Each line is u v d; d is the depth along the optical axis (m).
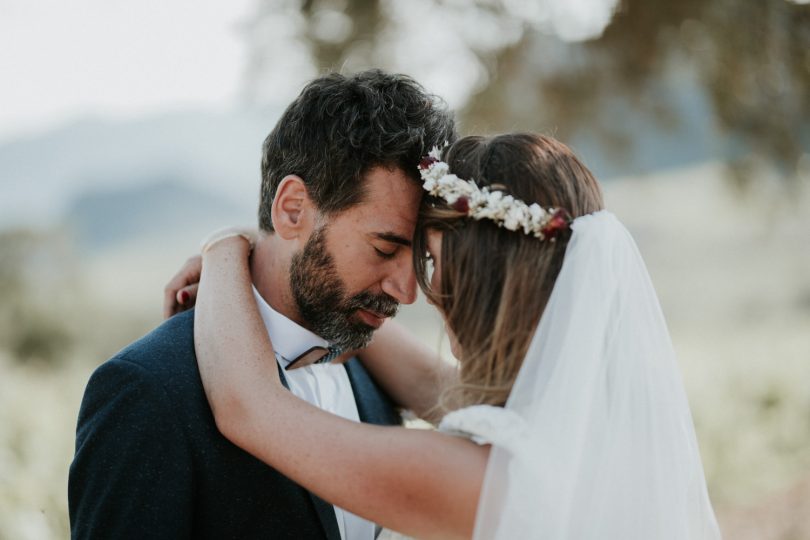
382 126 1.74
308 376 1.96
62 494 3.17
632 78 6.21
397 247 1.80
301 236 1.83
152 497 1.55
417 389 2.25
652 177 6.58
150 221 86.56
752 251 20.70
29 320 12.92
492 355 1.56
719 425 5.36
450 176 1.59
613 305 1.52
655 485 1.50
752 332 11.17
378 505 1.48
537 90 6.26
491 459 1.42
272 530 1.69
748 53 5.86
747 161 6.10
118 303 15.38
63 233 14.40
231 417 1.59
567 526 1.43
